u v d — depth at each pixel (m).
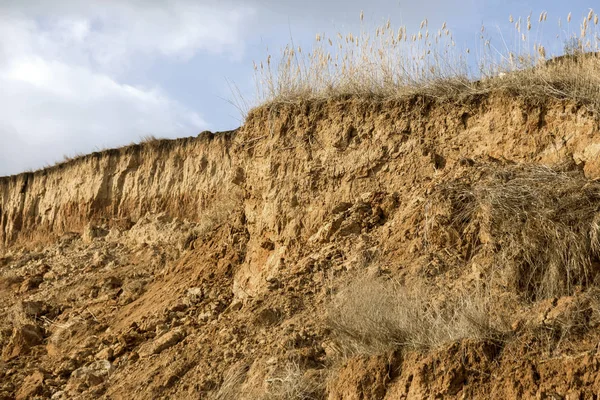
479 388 7.04
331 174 11.24
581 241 8.18
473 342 7.26
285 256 11.20
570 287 8.07
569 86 10.20
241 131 12.59
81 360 11.65
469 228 9.12
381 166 10.92
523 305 8.02
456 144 10.52
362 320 8.27
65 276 19.23
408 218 9.86
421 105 10.89
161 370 9.73
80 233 22.95
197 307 11.84
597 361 6.66
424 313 8.20
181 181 21.61
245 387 8.65
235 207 16.03
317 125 11.62
